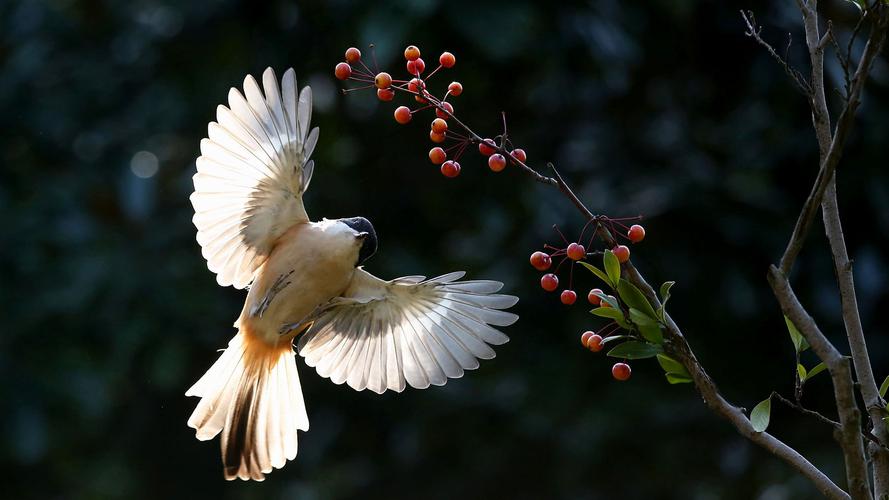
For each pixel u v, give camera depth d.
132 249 12.41
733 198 11.73
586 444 12.07
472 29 10.48
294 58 12.32
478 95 12.38
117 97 13.09
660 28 11.98
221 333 12.44
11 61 13.02
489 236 12.23
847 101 4.41
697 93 12.34
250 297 6.48
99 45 13.29
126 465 13.69
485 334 6.87
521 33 10.55
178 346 12.12
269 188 6.36
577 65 11.86
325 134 12.81
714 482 12.60
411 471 13.23
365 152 12.94
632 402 12.22
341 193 12.82
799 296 11.87
